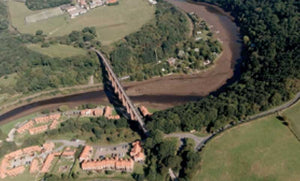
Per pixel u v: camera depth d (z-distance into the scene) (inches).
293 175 7741.1
